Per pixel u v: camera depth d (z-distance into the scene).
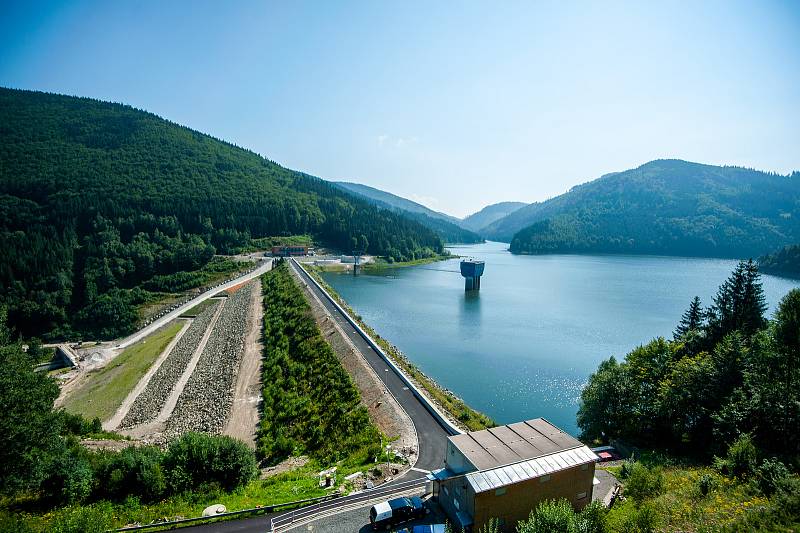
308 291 132.38
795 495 24.69
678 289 176.38
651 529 24.30
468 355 91.31
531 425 34.19
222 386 74.12
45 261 153.25
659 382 49.94
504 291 173.25
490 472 27.47
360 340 82.25
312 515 30.91
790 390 35.97
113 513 31.41
